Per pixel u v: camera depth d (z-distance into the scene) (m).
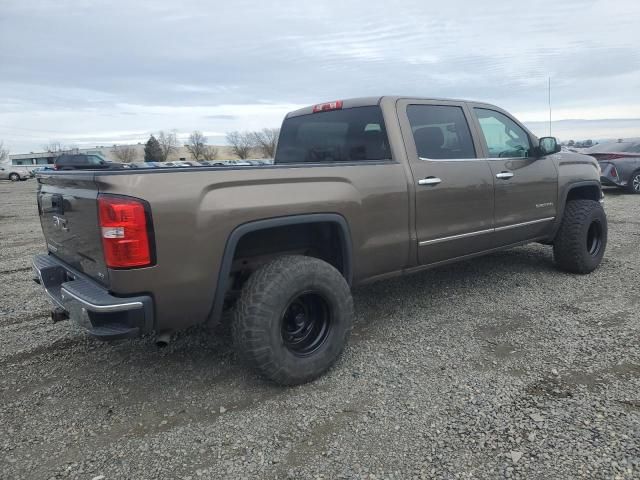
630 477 2.20
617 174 13.20
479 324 4.11
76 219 2.95
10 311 4.84
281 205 3.05
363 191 3.52
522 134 5.05
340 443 2.55
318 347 3.22
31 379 3.38
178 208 2.68
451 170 4.12
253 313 2.92
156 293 2.66
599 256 5.55
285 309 3.02
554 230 5.32
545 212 5.08
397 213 3.74
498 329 3.98
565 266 5.45
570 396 2.89
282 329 3.11
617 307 4.36
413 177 3.85
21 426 2.82
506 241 4.79
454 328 4.04
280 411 2.88
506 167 4.64
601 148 14.05
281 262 3.07
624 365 3.25
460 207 4.21
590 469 2.26
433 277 5.55
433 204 3.99
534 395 2.93
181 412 2.92
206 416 2.87
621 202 11.70
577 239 5.27
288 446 2.55
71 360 3.68
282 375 3.04
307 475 2.32
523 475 2.25
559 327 3.95
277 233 3.44
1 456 2.54
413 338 3.87
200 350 3.78
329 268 3.20
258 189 2.99
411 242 3.88
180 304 2.77
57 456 2.53
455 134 4.36
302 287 3.05
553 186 5.12
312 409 2.89
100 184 2.55
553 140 4.86
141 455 2.52
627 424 2.58
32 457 2.53
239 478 2.32
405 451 2.46
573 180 5.39
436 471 2.31
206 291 2.83
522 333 3.87
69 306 2.83
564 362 3.33
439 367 3.35
